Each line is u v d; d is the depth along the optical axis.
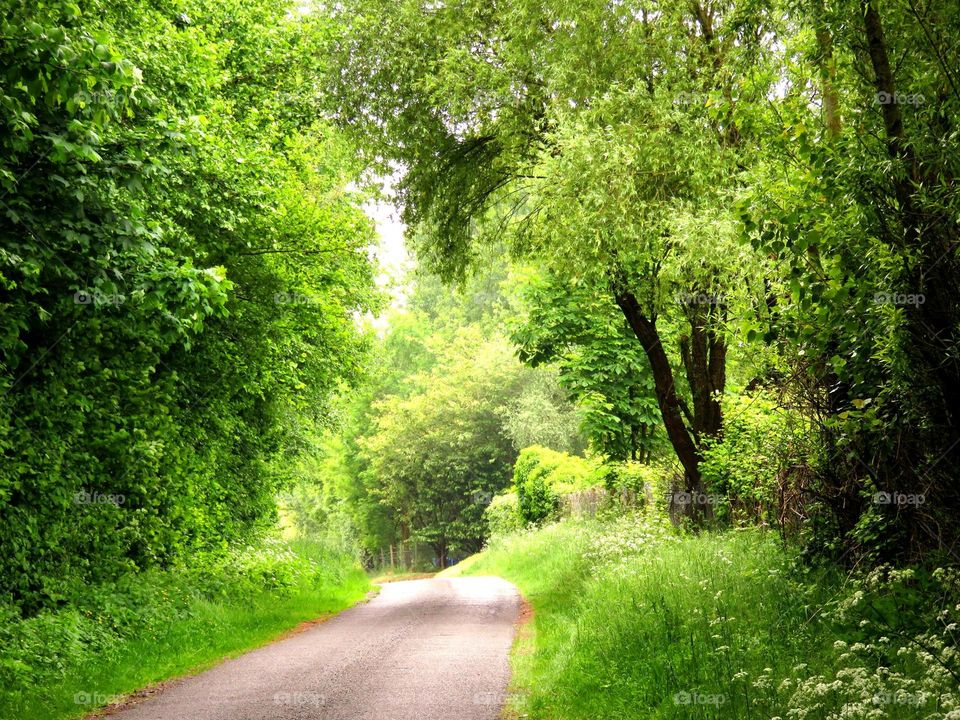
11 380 12.10
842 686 6.21
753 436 10.88
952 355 7.52
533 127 17.98
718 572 10.95
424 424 64.81
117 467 15.81
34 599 12.69
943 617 7.08
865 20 7.93
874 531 8.94
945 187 7.52
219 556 19.84
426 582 32.69
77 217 10.57
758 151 11.11
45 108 9.64
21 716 8.84
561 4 15.77
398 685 10.27
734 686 7.21
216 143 15.22
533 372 61.22
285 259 19.77
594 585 14.29
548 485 37.94
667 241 14.66
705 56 15.52
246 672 11.68
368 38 18.81
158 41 13.71
